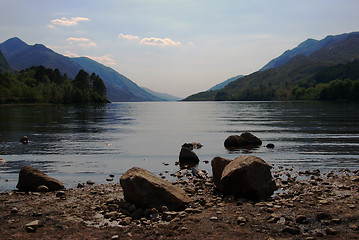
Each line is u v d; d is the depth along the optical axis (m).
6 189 14.12
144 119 73.25
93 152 25.08
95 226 9.24
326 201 11.20
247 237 8.18
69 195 12.89
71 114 90.12
